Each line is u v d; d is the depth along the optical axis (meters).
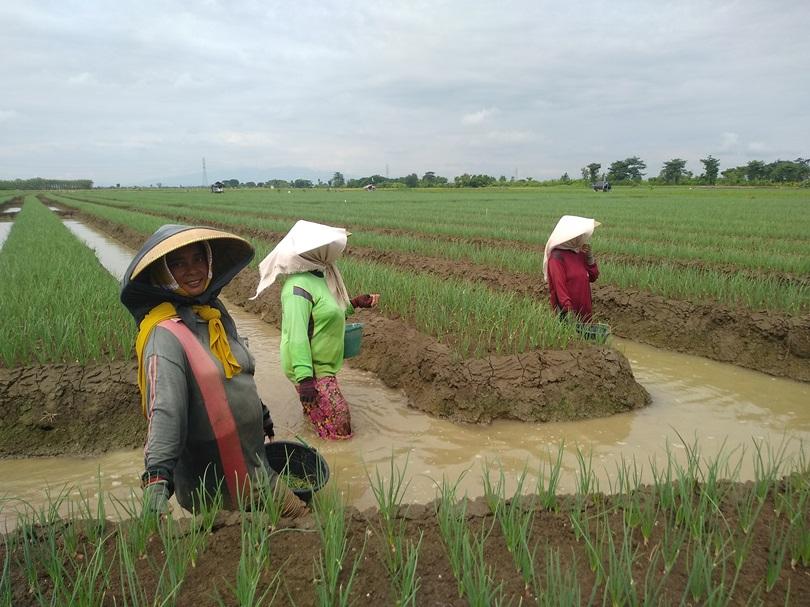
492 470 4.44
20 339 5.78
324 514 2.91
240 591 2.31
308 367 4.48
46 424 5.03
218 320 2.74
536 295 9.84
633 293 8.84
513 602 2.44
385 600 2.45
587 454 4.72
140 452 4.99
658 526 2.97
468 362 5.64
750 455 4.68
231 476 2.82
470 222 21.69
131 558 2.62
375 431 5.15
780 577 2.58
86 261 12.37
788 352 6.92
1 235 27.53
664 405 5.84
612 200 42.88
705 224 19.39
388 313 7.70
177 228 2.52
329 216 25.98
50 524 2.70
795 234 15.92
